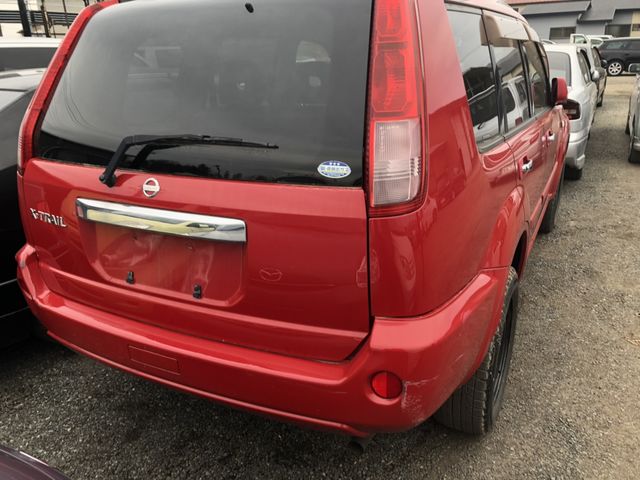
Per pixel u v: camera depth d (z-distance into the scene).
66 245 2.19
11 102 2.92
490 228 2.06
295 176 1.67
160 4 2.03
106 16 2.17
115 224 1.98
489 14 2.51
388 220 1.58
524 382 2.89
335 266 1.65
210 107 1.82
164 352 1.95
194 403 2.78
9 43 5.55
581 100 6.29
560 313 3.64
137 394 2.85
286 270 1.71
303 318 1.75
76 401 2.79
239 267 1.81
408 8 1.61
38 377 2.98
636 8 40.81
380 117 1.58
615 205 6.04
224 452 2.44
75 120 2.11
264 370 1.79
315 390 1.73
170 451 2.44
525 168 2.63
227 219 1.75
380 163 1.57
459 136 1.78
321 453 2.43
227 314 1.86
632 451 2.39
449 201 1.71
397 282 1.62
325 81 1.66
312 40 1.69
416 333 1.65
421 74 1.61
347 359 1.74
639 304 3.75
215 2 1.90
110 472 2.32
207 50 1.86
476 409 2.30
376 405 1.69
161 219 1.86
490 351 2.21
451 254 1.75
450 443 2.46
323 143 1.64
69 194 2.09
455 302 1.81
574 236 5.10
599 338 3.33
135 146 1.90
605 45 27.38
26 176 2.24
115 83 2.04
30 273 2.36
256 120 1.74
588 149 9.15
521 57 3.11
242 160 1.73
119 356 2.11
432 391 1.71
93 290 2.16
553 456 2.37
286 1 1.77
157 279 2.00
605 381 2.89
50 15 25.80
